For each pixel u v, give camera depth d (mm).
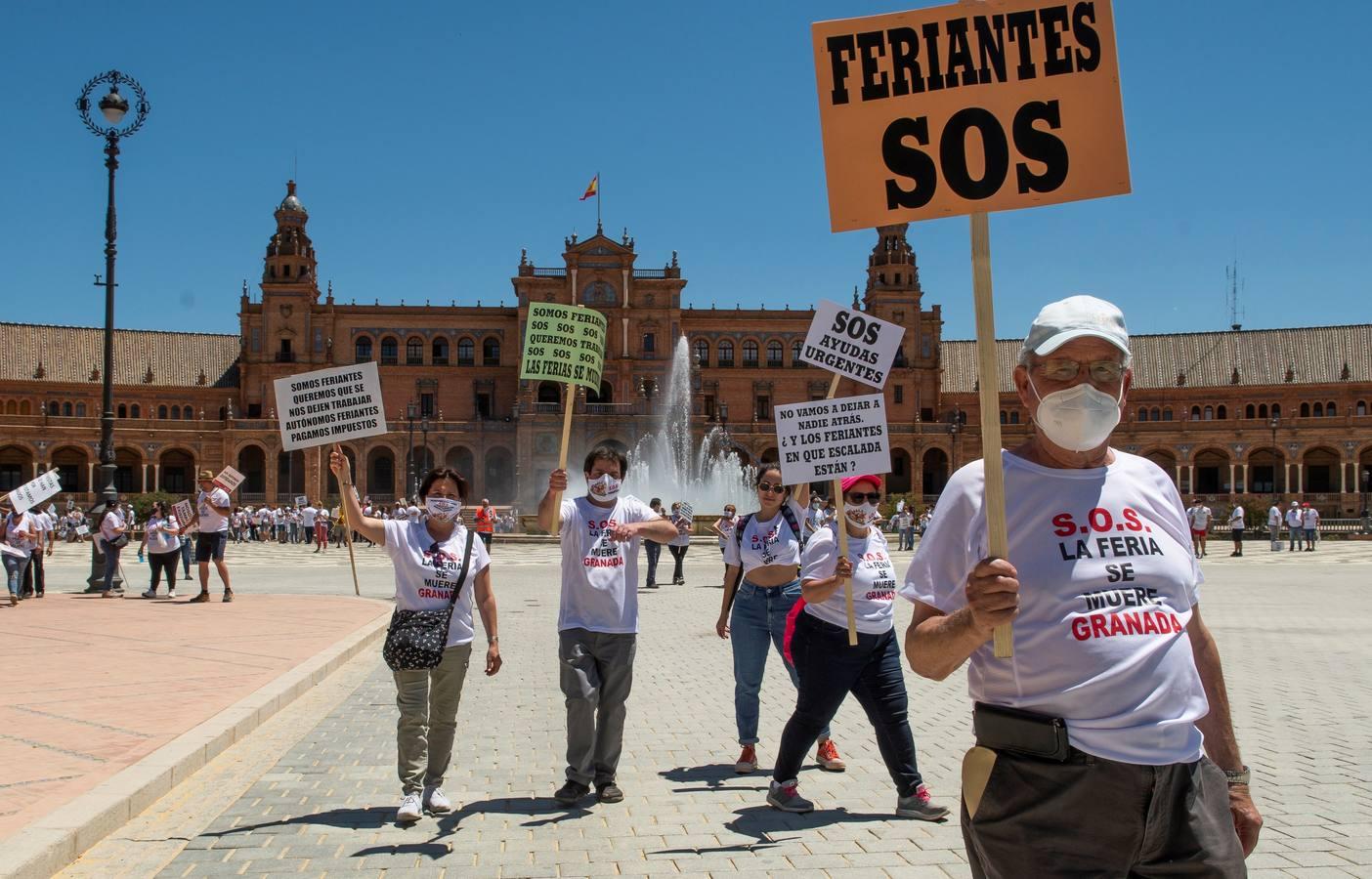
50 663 13023
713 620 20828
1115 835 3383
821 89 4137
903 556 45406
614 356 97562
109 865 6293
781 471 8523
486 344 102750
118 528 23844
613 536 8055
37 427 92062
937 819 7328
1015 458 3814
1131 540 3572
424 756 7414
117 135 24594
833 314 8523
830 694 7531
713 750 9648
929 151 4051
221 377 104688
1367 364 101312
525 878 6129
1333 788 8023
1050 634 3492
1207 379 105938
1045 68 3996
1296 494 93500
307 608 20422
